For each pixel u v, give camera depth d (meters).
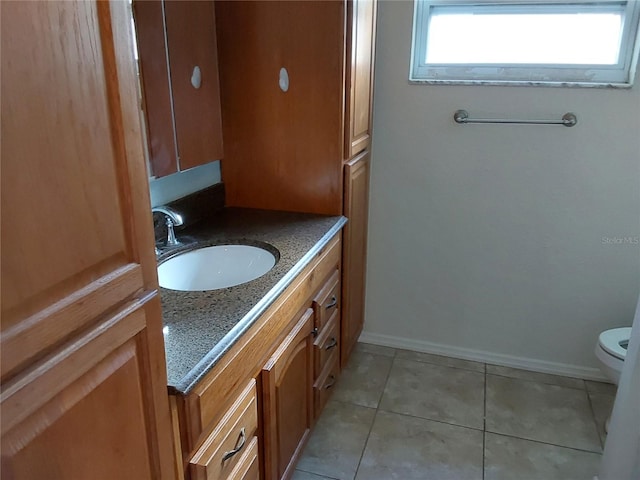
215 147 1.96
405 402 2.24
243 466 1.26
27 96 0.56
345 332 2.21
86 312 0.67
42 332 0.60
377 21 2.16
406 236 2.45
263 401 1.36
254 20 1.81
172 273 1.53
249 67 1.87
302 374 1.65
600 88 2.00
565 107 2.07
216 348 1.03
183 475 1.00
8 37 0.53
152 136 1.59
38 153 0.58
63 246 0.62
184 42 1.68
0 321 0.55
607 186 2.12
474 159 2.24
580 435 2.05
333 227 1.82
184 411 0.96
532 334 2.43
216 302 1.23
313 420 1.85
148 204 0.78
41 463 0.61
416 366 2.50
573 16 2.06
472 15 2.15
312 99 1.85
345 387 2.34
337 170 1.91
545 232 2.26
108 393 0.73
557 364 2.44
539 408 2.21
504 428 2.09
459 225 2.36
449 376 2.42
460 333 2.54
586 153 2.10
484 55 2.19
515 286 2.38
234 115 1.95
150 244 0.80
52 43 0.58
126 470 0.80
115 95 0.69
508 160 2.20
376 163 2.37
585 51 2.09
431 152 2.28
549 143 2.13
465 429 2.08
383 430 2.07
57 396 0.63
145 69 1.52
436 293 2.50
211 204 1.97
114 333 0.73
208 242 1.67
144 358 0.81
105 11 0.65
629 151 2.05
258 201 2.05
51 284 0.61
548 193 2.20
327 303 1.83
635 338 1.52
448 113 2.21
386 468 1.88
